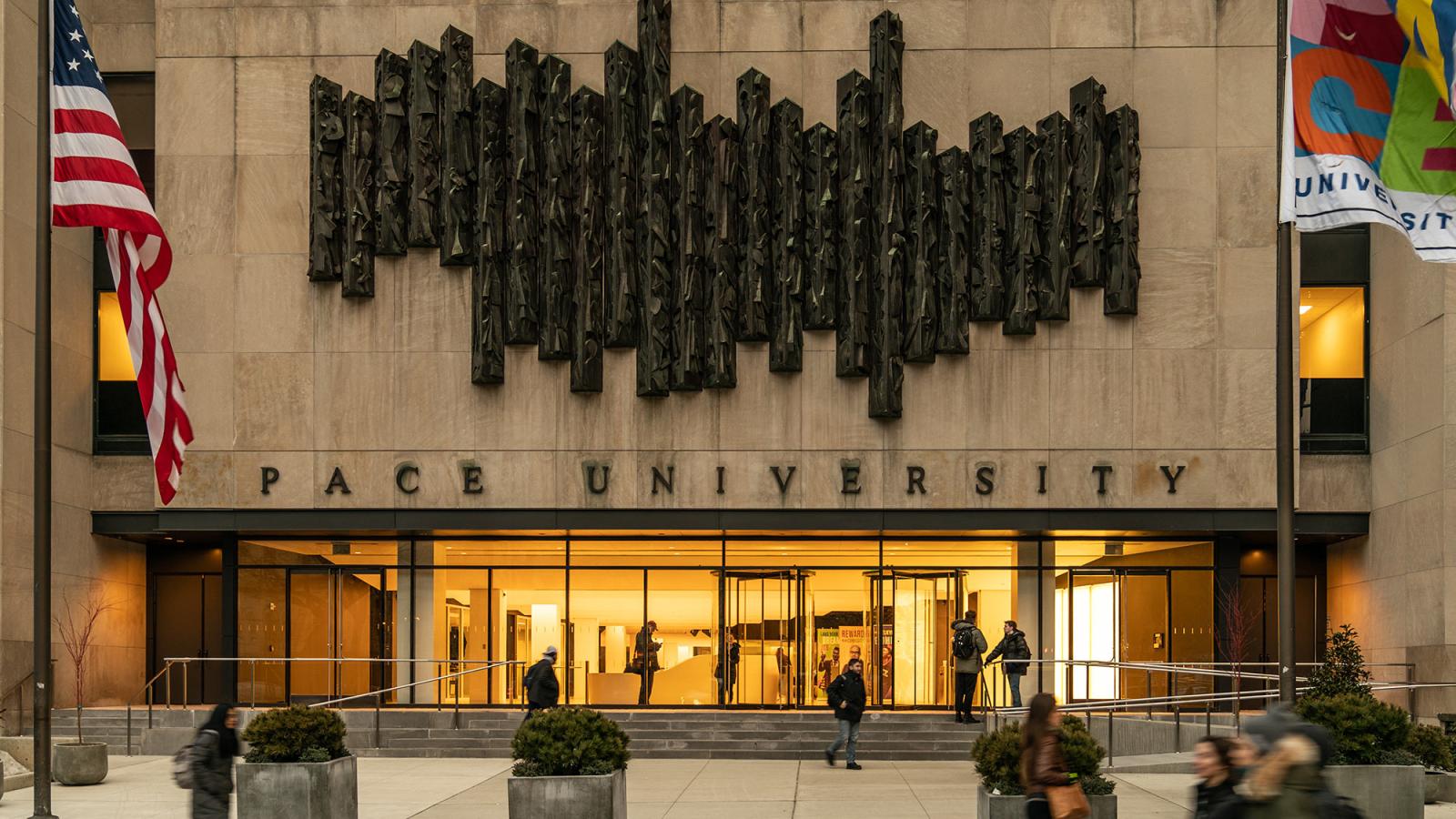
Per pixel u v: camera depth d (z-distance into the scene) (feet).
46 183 45.55
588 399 81.20
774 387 80.89
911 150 80.48
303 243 82.02
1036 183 80.02
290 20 82.79
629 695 86.58
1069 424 79.82
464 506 80.69
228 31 82.84
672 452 80.84
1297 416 83.71
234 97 82.58
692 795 56.54
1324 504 83.66
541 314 81.30
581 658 86.89
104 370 87.10
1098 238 79.05
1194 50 80.59
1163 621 84.94
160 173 82.43
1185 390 79.46
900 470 80.18
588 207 80.33
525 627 87.20
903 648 86.38
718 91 81.76
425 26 82.53
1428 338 75.56
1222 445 79.20
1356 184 42.45
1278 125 69.05
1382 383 82.28
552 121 80.48
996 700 84.99
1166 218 80.18
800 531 83.51
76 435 84.07
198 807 37.24
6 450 75.25
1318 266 84.89
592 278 80.48
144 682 94.07
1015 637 77.61
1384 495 81.41
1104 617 85.46
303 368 81.61
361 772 65.72
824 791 58.03
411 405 81.25
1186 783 58.80
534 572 87.51
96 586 86.48
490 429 81.15
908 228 80.64
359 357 81.51
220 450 81.51
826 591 87.04
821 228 80.02
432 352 81.46
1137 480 79.25
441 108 82.02
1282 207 43.57
